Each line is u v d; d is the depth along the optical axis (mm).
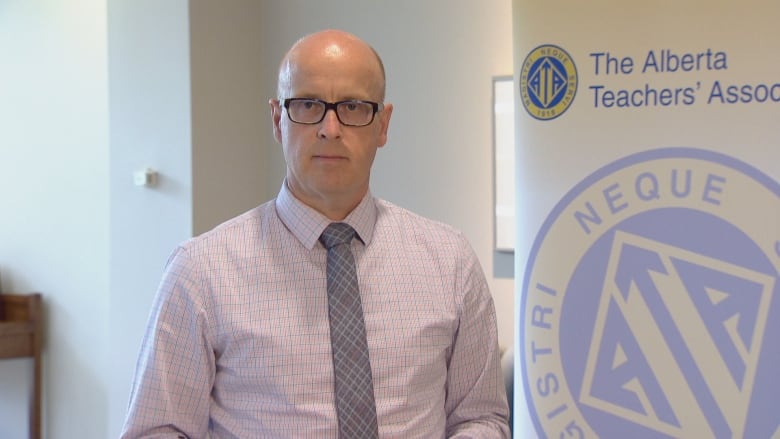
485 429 1864
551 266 1622
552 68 1616
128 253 3783
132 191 3770
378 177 3752
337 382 1688
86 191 4484
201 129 3672
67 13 4535
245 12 3893
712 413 1523
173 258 1788
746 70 1510
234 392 1742
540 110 1629
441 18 3621
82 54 4484
